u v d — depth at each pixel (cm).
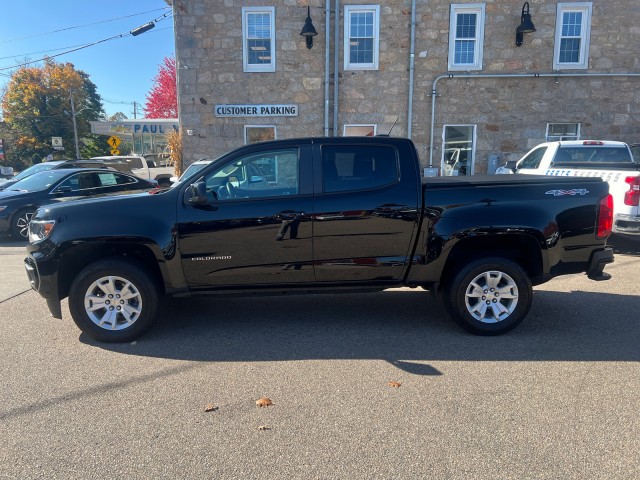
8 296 604
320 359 409
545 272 457
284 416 318
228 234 436
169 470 263
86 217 434
